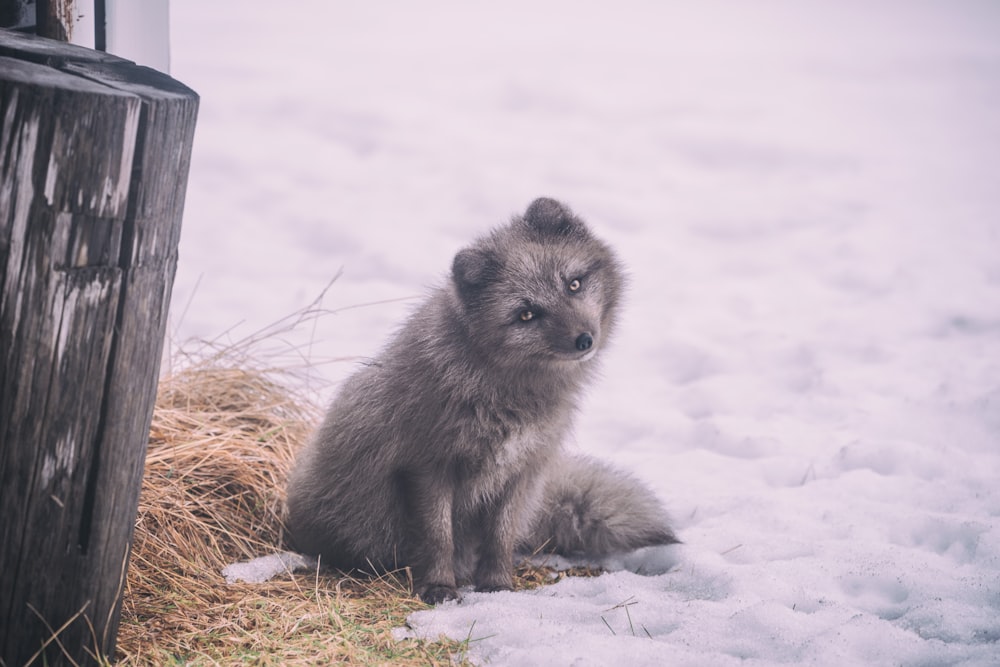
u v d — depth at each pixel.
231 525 10.45
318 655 7.79
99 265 6.43
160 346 7.13
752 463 13.20
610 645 7.87
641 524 10.56
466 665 7.71
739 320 20.47
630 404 16.19
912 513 10.89
